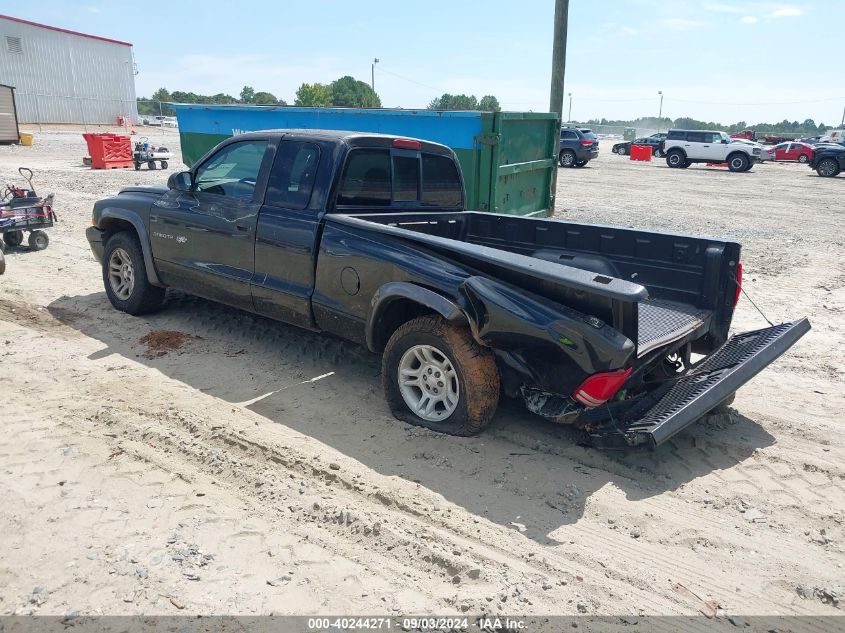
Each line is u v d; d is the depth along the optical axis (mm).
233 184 5406
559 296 3752
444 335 4078
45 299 6953
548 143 11250
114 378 5016
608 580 3023
